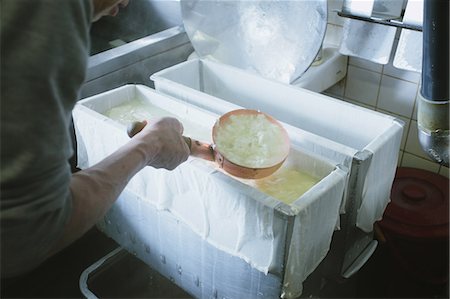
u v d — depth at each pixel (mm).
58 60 445
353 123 1046
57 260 1530
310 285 973
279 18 1303
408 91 1407
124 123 1070
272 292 811
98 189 563
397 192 1337
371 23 1313
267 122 936
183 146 726
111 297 1406
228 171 838
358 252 1070
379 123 995
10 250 467
